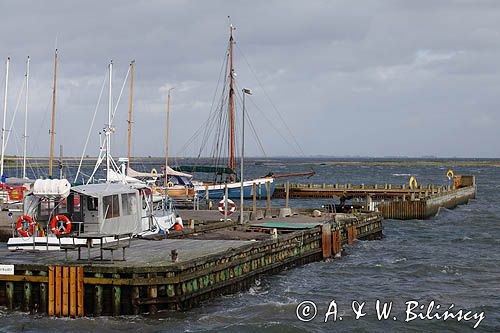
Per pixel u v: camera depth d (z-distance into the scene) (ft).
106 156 158.40
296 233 113.50
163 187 225.76
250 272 94.68
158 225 118.93
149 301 74.59
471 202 291.99
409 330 76.54
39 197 96.37
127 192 99.19
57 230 89.86
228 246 94.17
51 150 180.45
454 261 123.65
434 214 220.84
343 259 125.80
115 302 74.74
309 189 297.74
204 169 246.88
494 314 83.61
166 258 81.51
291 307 83.61
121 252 86.84
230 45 240.53
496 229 183.32
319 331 74.38
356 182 499.10
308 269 112.68
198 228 119.34
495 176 624.18
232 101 244.83
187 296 77.66
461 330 76.95
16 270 77.05
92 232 92.84
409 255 131.75
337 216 154.71
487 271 112.88
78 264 76.69
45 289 76.23
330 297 91.25
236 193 257.55
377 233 164.45
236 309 80.89
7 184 198.70
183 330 71.41
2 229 125.70
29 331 70.54
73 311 74.74
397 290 97.19
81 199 94.17
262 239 107.86
